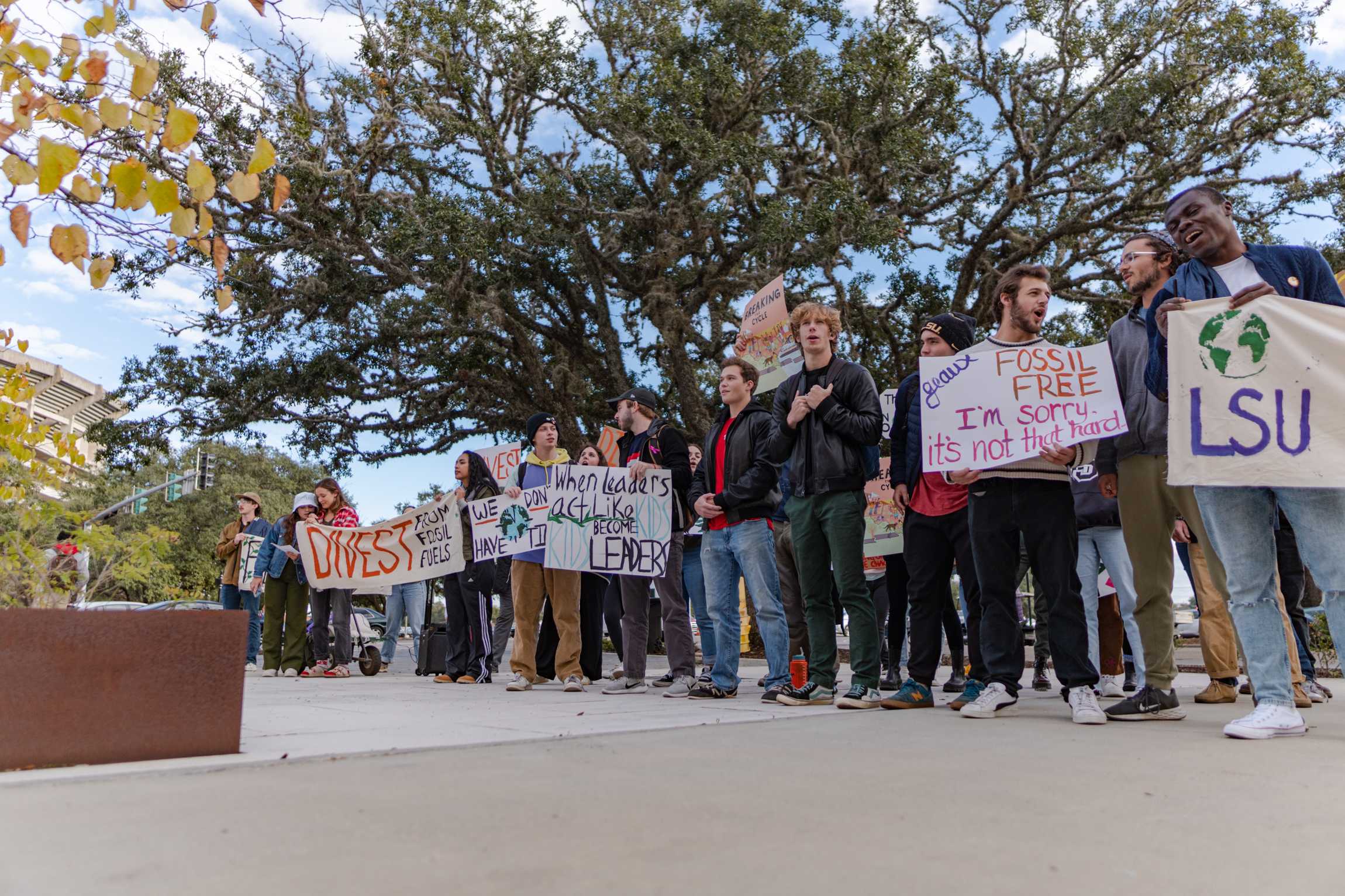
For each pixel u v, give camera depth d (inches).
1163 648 153.8
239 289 593.3
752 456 204.2
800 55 624.4
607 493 231.1
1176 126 574.6
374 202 578.2
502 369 665.6
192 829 67.4
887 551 245.0
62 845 62.9
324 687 251.6
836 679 192.1
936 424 162.7
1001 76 622.2
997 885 54.8
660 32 663.8
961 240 668.1
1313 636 317.7
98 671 95.3
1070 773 92.9
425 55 603.2
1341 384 123.9
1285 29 549.0
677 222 599.8
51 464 142.3
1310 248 137.0
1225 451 127.5
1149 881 55.8
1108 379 150.7
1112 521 205.2
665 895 52.7
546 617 284.4
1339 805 77.8
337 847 62.7
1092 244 665.0
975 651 179.5
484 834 66.4
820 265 562.3
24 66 104.3
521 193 625.9
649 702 196.7
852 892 53.4
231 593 384.2
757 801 78.5
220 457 1392.7
